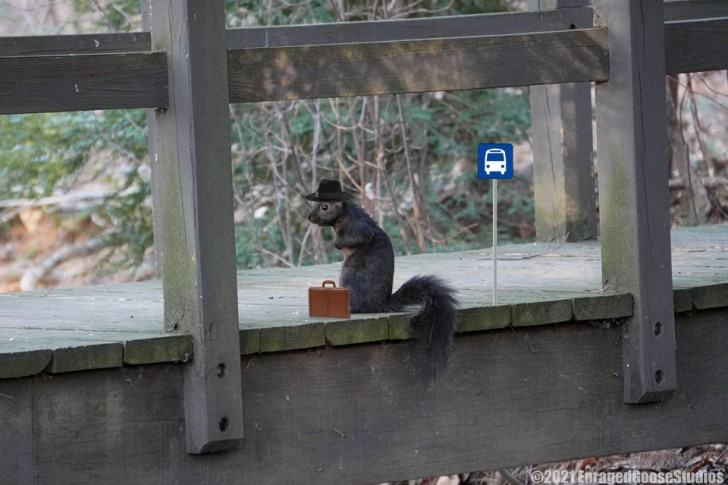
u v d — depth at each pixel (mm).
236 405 7969
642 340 9453
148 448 7918
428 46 8836
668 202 9547
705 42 9828
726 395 10180
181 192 7914
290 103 19594
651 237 9461
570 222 14820
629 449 9727
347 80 8562
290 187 19469
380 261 8969
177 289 8070
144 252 20562
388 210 21266
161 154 8094
